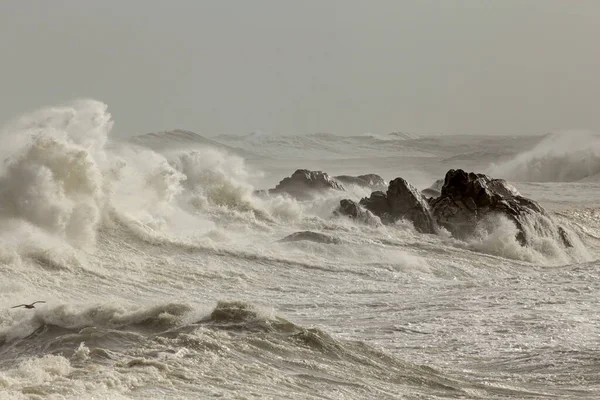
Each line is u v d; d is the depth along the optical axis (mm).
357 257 86812
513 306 60719
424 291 70375
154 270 71312
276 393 35188
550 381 41938
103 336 42125
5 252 65250
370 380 39344
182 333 42562
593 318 56656
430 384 39969
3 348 43406
